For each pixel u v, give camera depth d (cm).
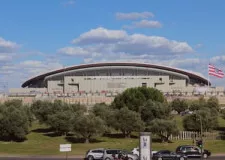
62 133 12125
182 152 7638
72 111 13475
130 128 11850
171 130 11356
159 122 11488
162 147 10312
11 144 10850
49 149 9938
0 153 9225
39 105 14525
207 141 11075
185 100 18862
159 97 15475
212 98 17788
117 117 12069
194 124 12469
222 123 14150
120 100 15062
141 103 14675
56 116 12069
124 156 6644
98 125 11306
